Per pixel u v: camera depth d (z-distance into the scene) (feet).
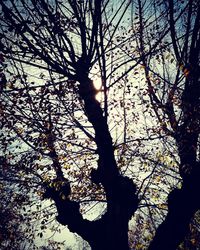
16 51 27.07
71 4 28.63
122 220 27.09
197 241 45.70
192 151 28.35
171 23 27.63
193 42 28.02
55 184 30.32
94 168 31.22
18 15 26.05
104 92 28.63
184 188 26.30
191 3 26.76
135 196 28.94
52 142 33.91
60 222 30.81
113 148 29.66
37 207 35.81
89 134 30.94
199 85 29.01
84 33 29.07
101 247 27.48
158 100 36.50
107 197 28.50
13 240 45.83
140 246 42.83
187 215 25.25
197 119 28.76
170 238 24.77
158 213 43.45
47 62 27.86
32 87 29.81
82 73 29.84
